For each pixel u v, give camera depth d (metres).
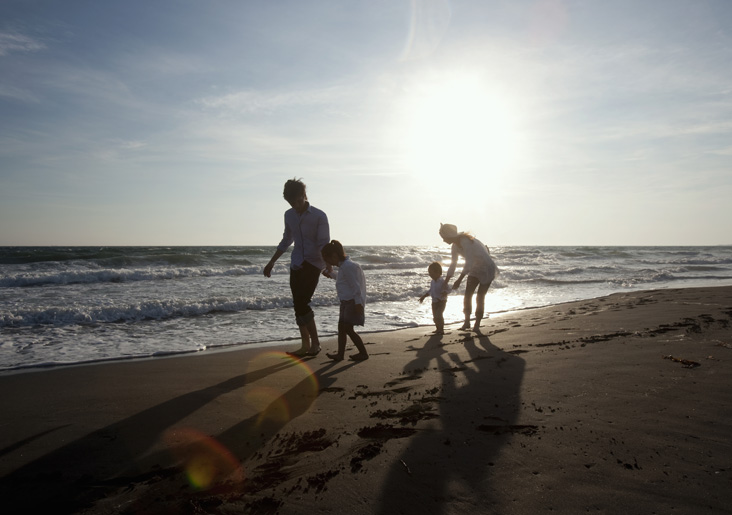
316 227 5.55
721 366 3.92
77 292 12.43
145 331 7.64
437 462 2.43
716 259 35.88
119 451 2.80
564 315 8.61
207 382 4.44
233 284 15.10
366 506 2.05
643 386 3.51
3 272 17.61
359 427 3.07
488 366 4.61
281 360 5.48
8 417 3.43
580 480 2.16
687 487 2.04
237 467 2.54
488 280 7.19
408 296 12.72
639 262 32.34
